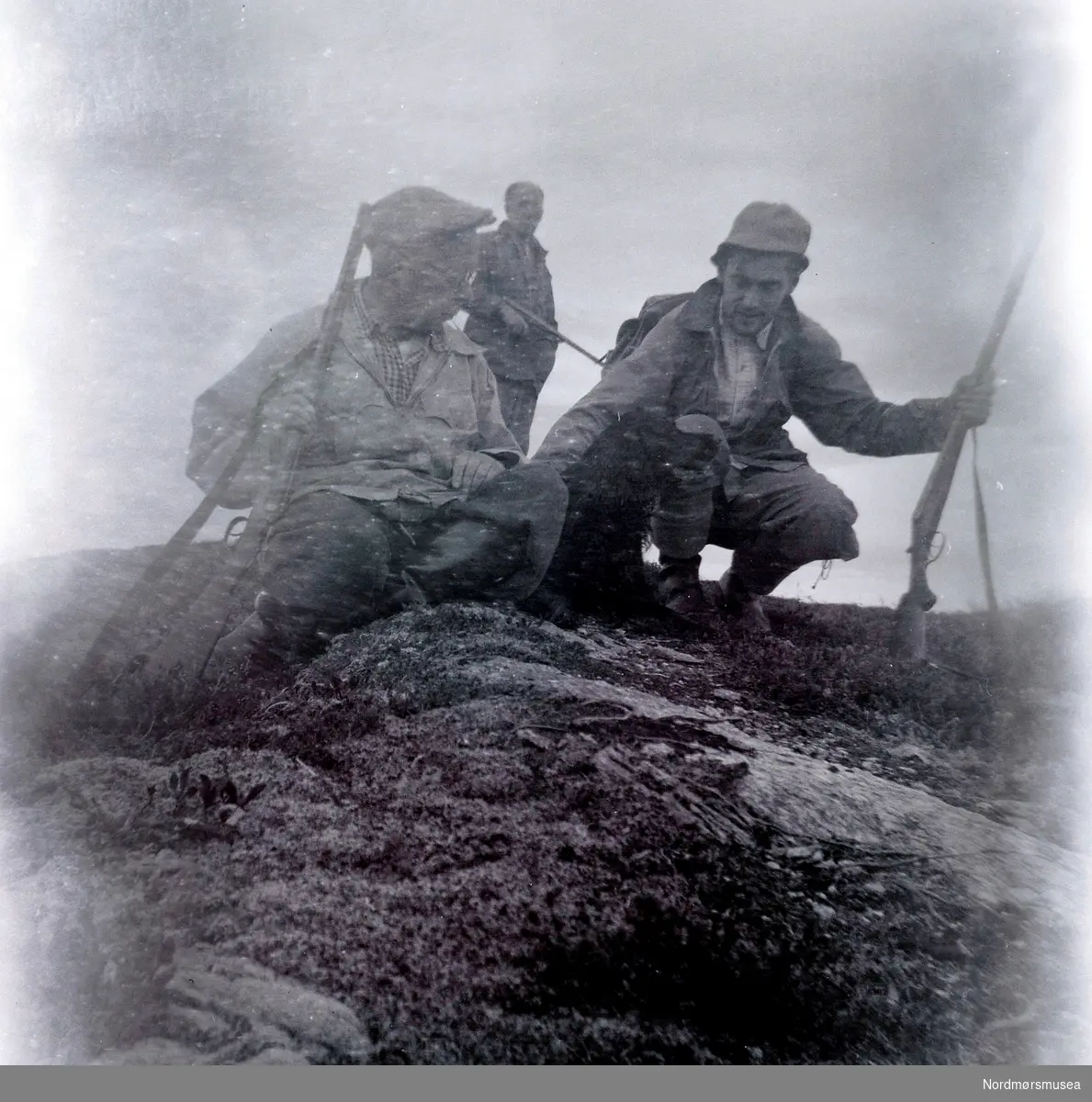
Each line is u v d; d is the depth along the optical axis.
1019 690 3.50
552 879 2.85
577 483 3.63
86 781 3.23
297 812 3.04
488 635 3.46
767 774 3.13
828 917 2.84
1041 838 3.12
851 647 3.61
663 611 3.73
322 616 3.46
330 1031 2.70
